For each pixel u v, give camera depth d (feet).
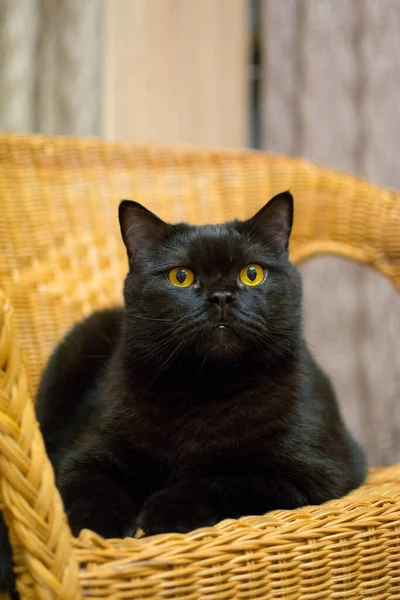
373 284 3.33
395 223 2.65
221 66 3.57
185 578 1.61
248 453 1.97
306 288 3.39
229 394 2.01
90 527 1.75
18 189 2.59
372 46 3.28
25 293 2.55
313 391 2.19
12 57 3.24
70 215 2.65
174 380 2.02
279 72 3.38
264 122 3.43
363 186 2.70
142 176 2.74
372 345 3.33
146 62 3.49
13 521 1.57
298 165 2.76
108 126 3.44
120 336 2.22
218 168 2.78
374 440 3.33
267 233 2.16
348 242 2.70
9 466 1.57
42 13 3.32
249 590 1.66
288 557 1.69
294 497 1.91
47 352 2.56
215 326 1.98
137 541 1.65
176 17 3.51
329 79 3.32
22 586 1.59
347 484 2.06
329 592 1.73
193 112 3.58
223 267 2.06
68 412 2.38
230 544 1.66
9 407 1.58
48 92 3.34
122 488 1.94
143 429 2.00
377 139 3.30
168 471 2.00
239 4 3.54
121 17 3.43
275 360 2.03
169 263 2.07
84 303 2.63
